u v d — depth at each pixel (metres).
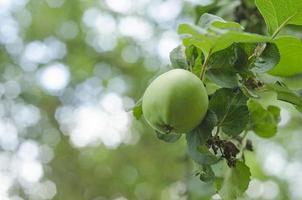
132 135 17.06
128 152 17.20
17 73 18.28
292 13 2.85
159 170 16.28
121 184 17.50
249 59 2.68
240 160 3.00
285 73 2.96
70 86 18.23
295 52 2.81
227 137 2.86
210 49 2.61
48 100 18.25
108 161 17.59
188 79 2.51
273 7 2.87
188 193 5.55
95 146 17.88
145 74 17.17
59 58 18.59
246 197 3.69
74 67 18.28
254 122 3.39
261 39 2.52
